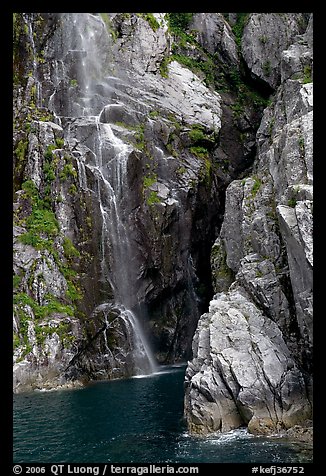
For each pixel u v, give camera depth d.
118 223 25.78
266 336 16.09
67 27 30.88
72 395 19.34
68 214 24.62
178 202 27.81
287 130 19.45
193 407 14.93
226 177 32.34
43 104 28.80
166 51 33.00
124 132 27.88
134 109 29.70
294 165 18.33
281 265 18.11
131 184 26.36
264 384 14.80
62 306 22.56
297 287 15.42
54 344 21.11
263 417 14.45
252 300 17.72
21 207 24.08
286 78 26.31
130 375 23.78
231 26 36.66
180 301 28.41
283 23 34.06
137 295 25.75
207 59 34.97
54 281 22.84
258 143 28.38
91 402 18.19
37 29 30.36
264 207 20.25
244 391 14.64
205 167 29.77
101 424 15.48
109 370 23.28
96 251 24.83
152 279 26.59
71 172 25.12
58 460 12.69
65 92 29.30
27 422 15.82
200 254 30.45
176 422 15.62
